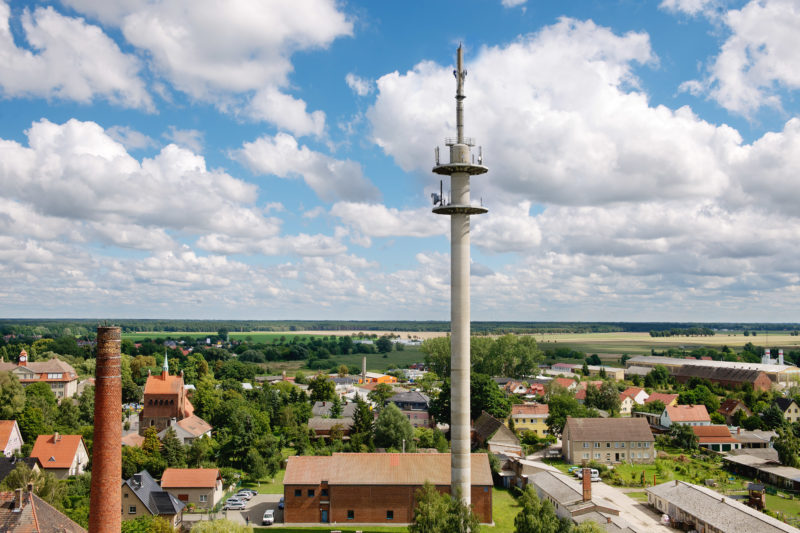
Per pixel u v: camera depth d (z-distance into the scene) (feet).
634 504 348.38
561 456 476.13
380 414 474.90
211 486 330.75
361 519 311.06
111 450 197.36
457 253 254.88
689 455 483.51
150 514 289.53
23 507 205.98
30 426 432.25
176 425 450.30
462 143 255.09
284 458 443.73
